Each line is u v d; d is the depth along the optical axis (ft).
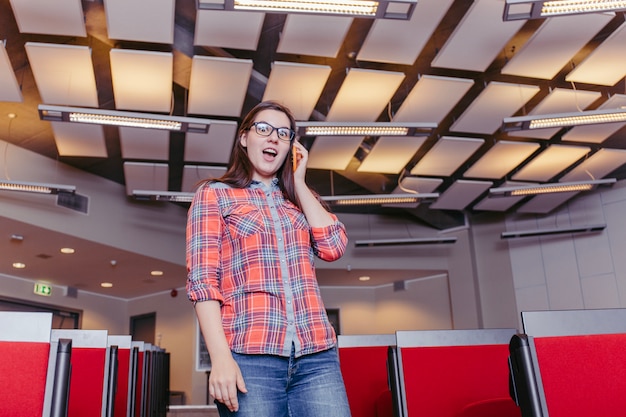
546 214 30.58
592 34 15.87
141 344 17.31
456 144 21.88
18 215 23.08
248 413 3.60
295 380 3.84
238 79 17.01
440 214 31.78
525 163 25.20
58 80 16.89
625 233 27.86
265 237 4.09
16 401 4.17
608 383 4.61
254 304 3.85
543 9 12.83
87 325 34.06
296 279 4.05
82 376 9.75
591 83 18.85
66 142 20.85
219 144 20.68
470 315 31.81
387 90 17.94
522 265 30.60
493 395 8.82
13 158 23.27
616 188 28.55
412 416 8.63
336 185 28.12
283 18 15.65
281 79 17.02
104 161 25.21
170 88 17.38
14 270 29.58
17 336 4.36
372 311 36.76
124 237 27.14
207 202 4.19
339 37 15.48
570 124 17.85
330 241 4.44
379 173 25.43
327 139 21.03
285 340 3.79
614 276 27.84
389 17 13.04
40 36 16.21
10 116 20.77
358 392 12.10
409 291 35.53
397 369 8.83
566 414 4.52
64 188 20.59
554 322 4.85
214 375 3.57
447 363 8.91
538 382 4.57
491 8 14.76
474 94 20.08
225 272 4.04
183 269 30.53
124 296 36.22
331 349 3.97
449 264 33.24
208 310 3.79
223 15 14.47
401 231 33.86
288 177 4.63
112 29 14.82
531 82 19.16
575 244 29.35
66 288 33.12
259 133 4.50
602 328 4.83
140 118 16.93
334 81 18.85
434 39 16.90
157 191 23.73
